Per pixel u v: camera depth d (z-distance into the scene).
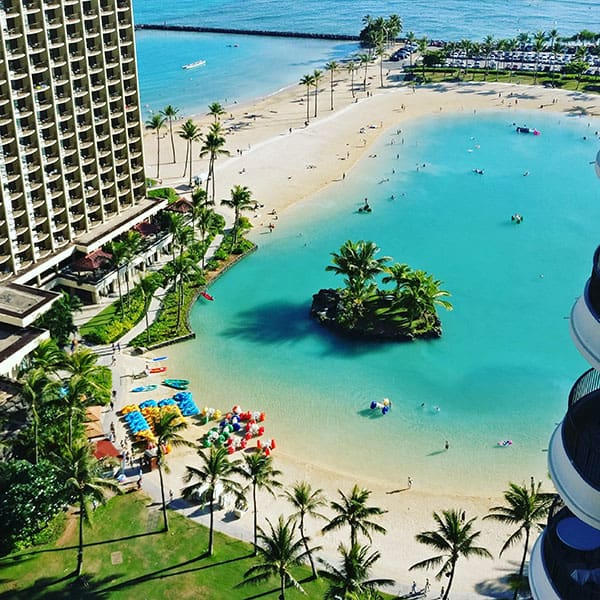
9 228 106.50
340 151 195.25
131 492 82.69
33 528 74.38
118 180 128.75
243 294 128.12
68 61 109.69
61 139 112.56
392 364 109.06
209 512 80.25
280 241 147.00
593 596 24.38
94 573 72.25
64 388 88.25
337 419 97.38
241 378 105.38
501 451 91.94
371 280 125.94
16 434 82.69
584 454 24.20
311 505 69.44
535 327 119.50
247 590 70.81
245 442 91.06
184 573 72.56
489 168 185.25
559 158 191.38
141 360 107.94
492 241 149.12
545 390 103.81
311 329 117.62
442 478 87.19
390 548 76.81
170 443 83.25
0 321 99.44
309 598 70.19
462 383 105.19
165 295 123.69
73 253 120.19
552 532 26.92
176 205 143.75
